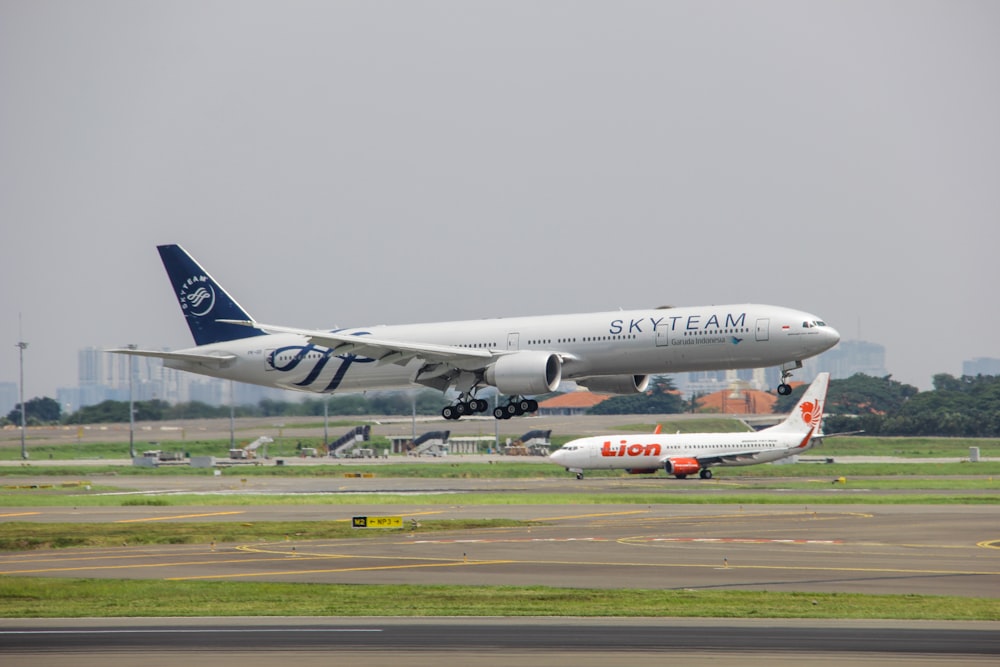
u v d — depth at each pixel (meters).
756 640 102.00
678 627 108.94
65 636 106.75
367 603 124.62
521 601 125.12
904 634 105.00
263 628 110.00
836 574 145.75
